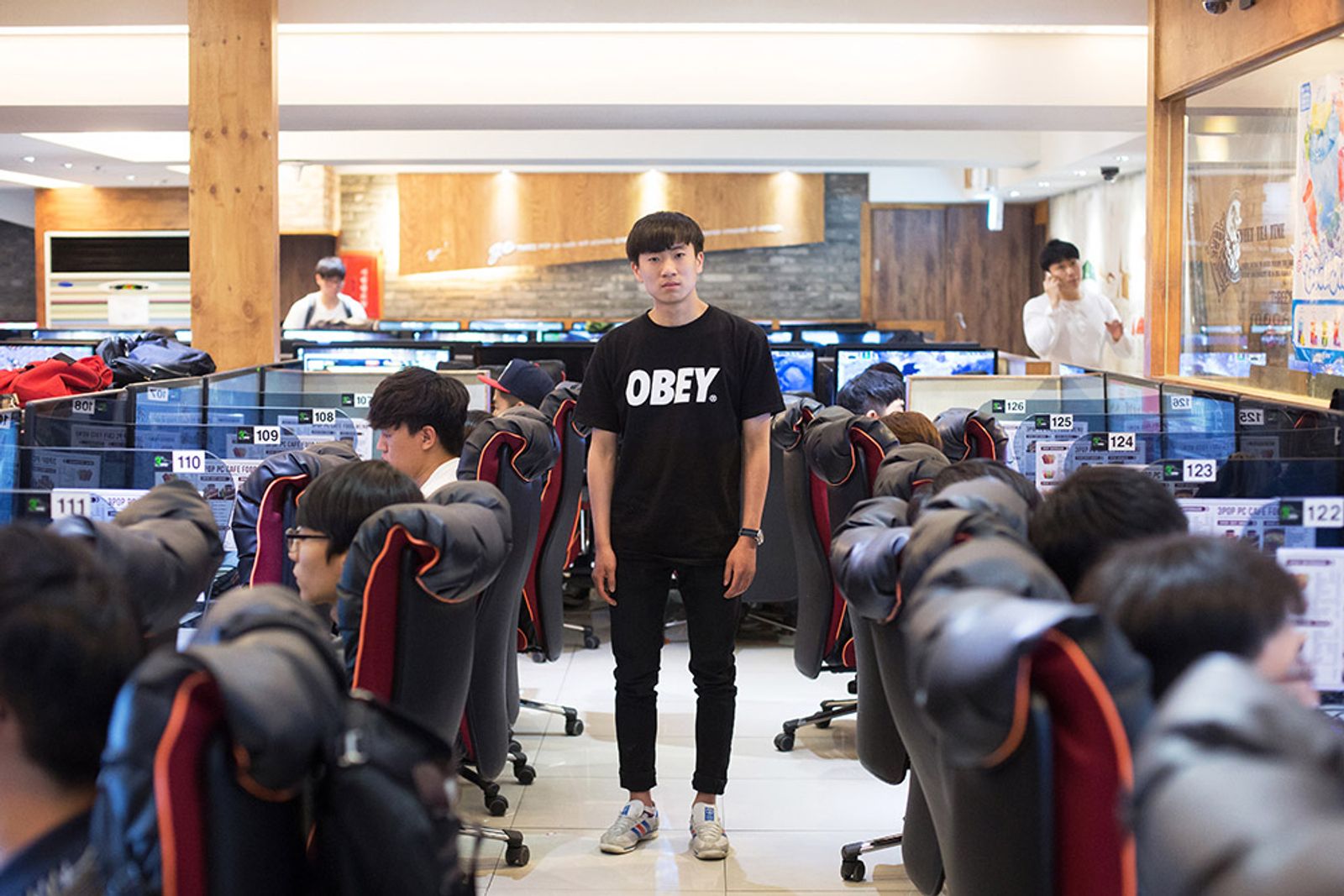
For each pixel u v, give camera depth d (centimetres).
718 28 791
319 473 253
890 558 162
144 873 90
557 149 1238
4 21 595
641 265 302
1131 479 154
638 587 311
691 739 404
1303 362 411
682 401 303
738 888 294
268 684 95
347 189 1593
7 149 1156
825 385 652
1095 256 1422
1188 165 498
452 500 215
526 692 461
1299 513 230
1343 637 227
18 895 94
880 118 859
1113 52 807
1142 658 103
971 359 650
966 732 107
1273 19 405
